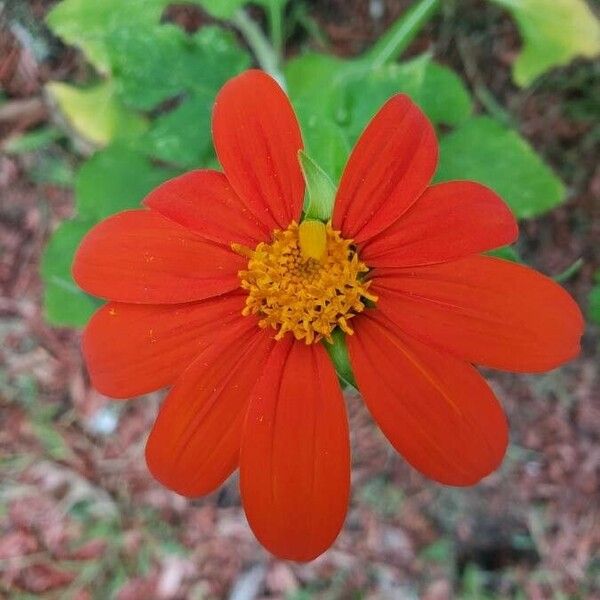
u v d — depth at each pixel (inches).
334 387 3.5
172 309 3.6
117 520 7.3
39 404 7.4
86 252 3.6
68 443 7.4
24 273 7.4
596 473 7.1
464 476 3.3
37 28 7.0
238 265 3.6
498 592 7.2
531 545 7.2
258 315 3.6
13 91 7.2
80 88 7.0
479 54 7.0
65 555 7.3
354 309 3.6
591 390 7.1
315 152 4.6
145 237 3.6
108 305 3.6
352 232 3.5
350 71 5.4
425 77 5.5
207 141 5.3
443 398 3.3
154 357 3.6
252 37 6.2
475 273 3.3
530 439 7.2
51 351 7.4
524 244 7.0
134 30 5.2
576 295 7.0
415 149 3.4
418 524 7.3
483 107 7.0
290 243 3.5
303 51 7.1
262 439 3.4
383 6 7.1
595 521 7.1
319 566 7.3
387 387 3.4
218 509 7.4
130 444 7.4
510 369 3.2
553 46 5.8
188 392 3.5
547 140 7.0
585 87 6.9
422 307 3.4
